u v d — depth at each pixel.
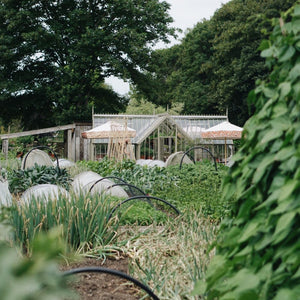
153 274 3.95
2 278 0.64
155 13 34.50
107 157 17.62
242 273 1.82
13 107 34.97
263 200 1.95
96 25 34.81
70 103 34.62
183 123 29.56
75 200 5.47
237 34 35.69
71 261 4.55
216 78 40.75
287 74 1.95
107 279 4.06
